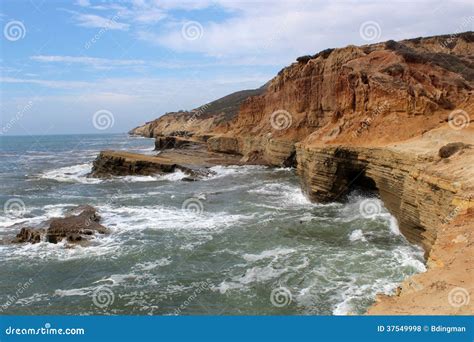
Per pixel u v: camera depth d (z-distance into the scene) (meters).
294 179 42.09
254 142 60.03
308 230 22.83
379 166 24.20
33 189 41.06
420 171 17.41
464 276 9.71
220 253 19.72
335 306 13.71
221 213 28.20
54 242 21.86
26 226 25.05
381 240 20.17
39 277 17.53
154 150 86.62
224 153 68.56
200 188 39.25
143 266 18.48
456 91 30.84
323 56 52.31
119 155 49.72
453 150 17.59
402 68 32.47
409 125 27.69
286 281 16.02
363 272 16.31
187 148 77.25
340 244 20.19
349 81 32.81
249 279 16.48
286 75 57.03
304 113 51.69
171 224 25.33
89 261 19.19
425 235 16.31
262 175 46.22
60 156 87.88
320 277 16.11
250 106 68.19
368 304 13.52
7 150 110.88
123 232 23.64
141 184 42.62
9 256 20.00
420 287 10.07
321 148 28.25
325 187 28.36
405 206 19.03
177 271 17.73
